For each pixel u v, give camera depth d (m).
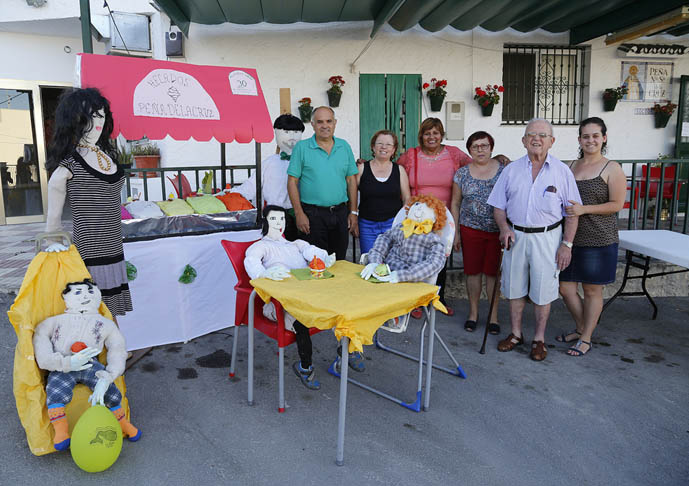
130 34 7.33
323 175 3.97
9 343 3.86
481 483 2.37
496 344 4.08
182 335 3.98
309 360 3.23
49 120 9.54
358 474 2.43
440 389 3.32
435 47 7.51
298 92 7.43
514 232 3.73
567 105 8.00
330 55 7.38
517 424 2.89
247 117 3.98
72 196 2.85
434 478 2.40
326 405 3.10
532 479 2.40
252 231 4.23
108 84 3.44
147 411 2.99
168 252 3.81
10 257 6.14
